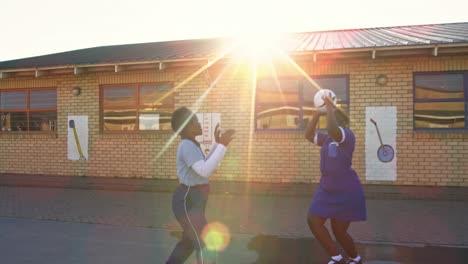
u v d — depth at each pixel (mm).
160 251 5531
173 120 4266
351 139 4316
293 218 7277
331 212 4301
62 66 10289
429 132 8836
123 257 5289
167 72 10312
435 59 8820
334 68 9281
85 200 9008
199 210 4113
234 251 5504
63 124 11227
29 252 5508
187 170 4133
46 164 11383
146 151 10492
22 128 11703
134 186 10062
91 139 10953
